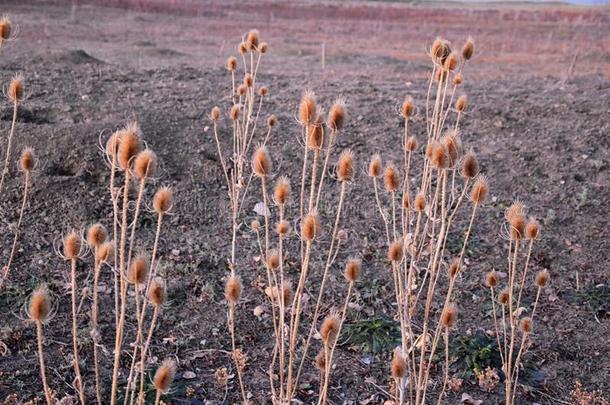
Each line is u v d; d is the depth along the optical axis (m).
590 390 4.22
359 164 7.07
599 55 18.45
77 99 8.20
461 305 5.00
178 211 6.02
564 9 44.78
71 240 2.58
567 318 4.90
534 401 4.11
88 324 4.49
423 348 3.16
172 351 4.36
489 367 4.25
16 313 4.54
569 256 5.71
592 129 8.16
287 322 4.64
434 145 3.12
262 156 3.13
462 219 6.14
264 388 4.09
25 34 17.12
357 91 9.66
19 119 7.23
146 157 2.48
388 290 5.13
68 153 6.42
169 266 5.20
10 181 6.00
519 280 5.34
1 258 5.12
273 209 6.20
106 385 3.99
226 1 39.31
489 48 20.39
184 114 7.81
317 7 37.28
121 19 24.56
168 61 13.45
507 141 7.82
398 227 5.96
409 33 25.62
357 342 4.52
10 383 3.93
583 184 6.87
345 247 5.68
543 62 16.88
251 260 5.42
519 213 3.02
